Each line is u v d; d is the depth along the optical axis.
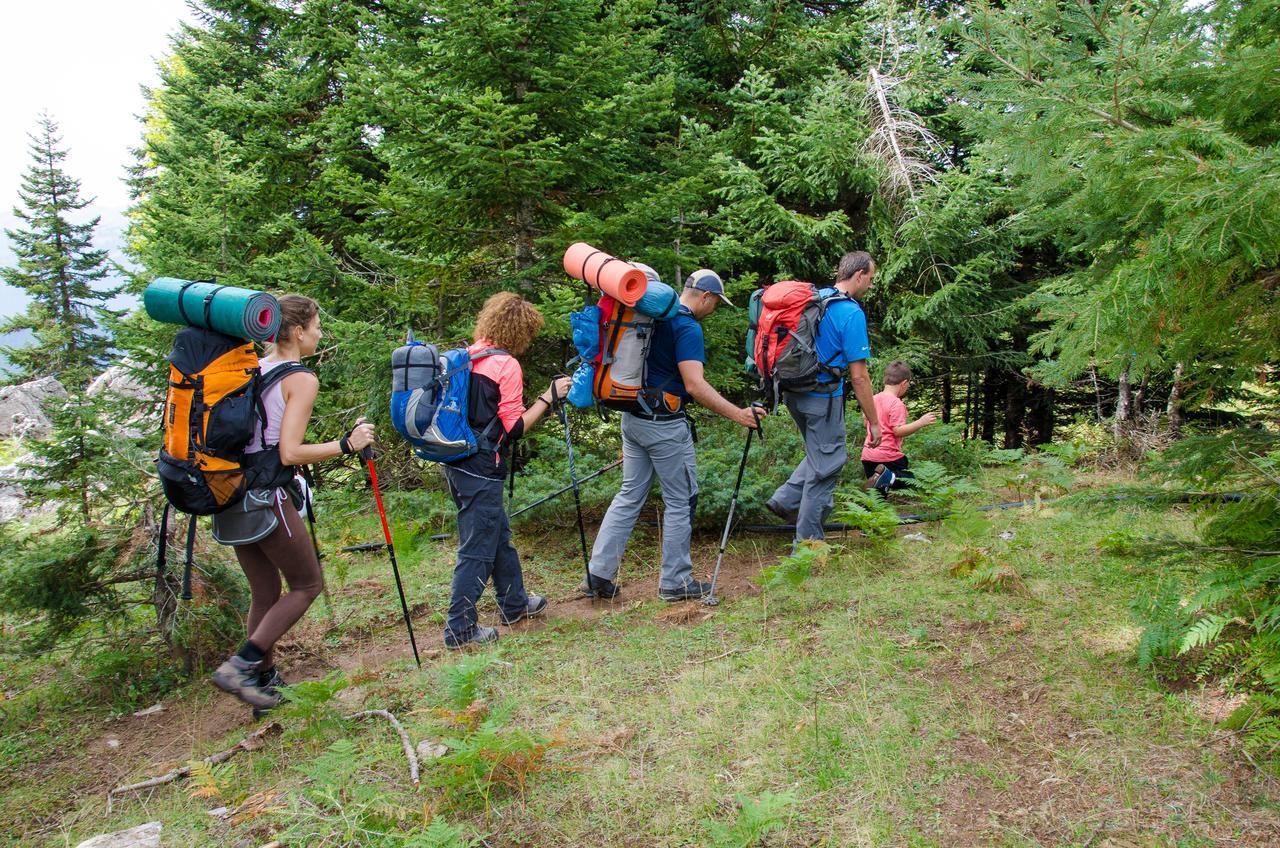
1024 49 3.20
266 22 11.09
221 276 8.03
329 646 4.47
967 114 3.53
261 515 3.36
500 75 6.82
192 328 3.30
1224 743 2.68
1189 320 2.95
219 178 8.48
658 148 8.50
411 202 6.50
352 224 7.92
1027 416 12.23
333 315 7.38
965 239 9.23
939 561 4.80
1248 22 2.92
